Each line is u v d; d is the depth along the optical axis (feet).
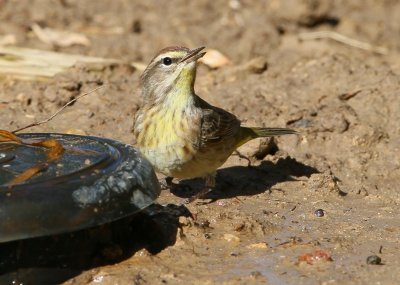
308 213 41.42
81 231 34.35
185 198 44.01
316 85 56.80
